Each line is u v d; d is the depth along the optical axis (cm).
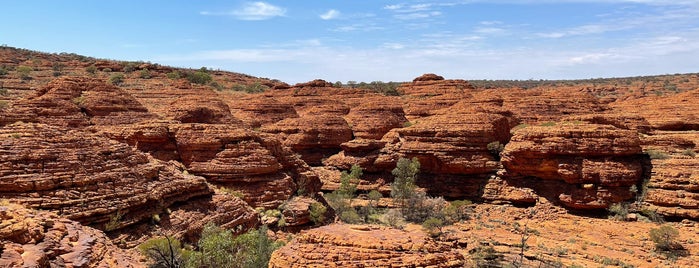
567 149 4534
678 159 4444
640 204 4222
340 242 1608
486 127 5234
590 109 7675
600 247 3584
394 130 6081
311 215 3638
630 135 4531
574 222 4228
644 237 3734
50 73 11106
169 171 3031
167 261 2144
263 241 2581
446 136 5262
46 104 5047
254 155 3781
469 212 4653
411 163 5000
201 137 3781
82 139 2612
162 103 9000
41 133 2481
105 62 12850
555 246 3584
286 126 6712
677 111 7169
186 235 2762
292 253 1631
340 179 5453
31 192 2238
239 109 8425
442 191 5159
